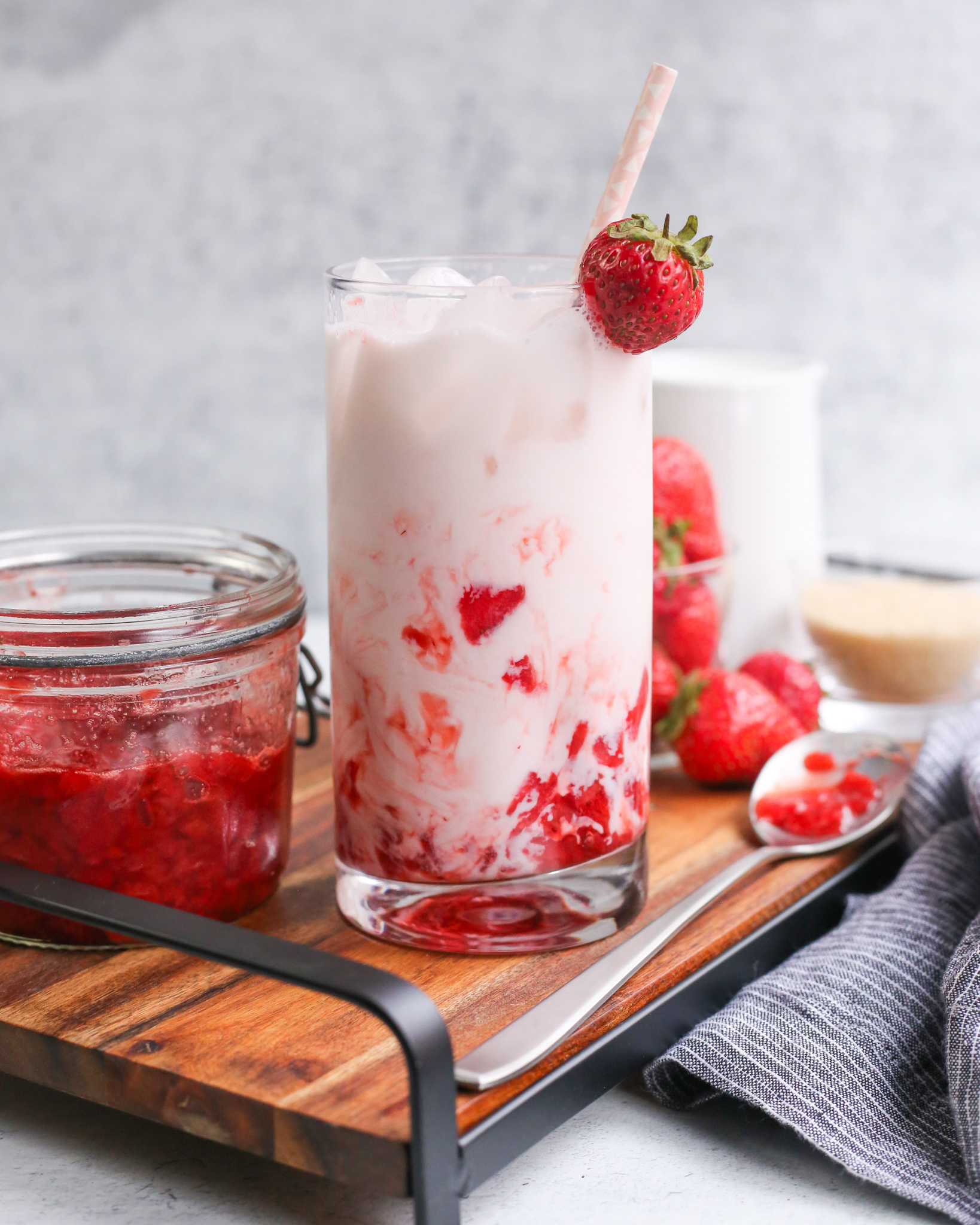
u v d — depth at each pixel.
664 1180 0.60
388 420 0.60
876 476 1.73
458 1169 0.51
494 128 1.63
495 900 0.64
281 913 0.71
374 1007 0.49
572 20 1.60
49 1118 0.66
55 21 1.59
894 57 1.61
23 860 0.65
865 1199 0.59
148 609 0.64
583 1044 0.59
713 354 1.18
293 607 0.70
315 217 1.66
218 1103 0.54
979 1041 0.58
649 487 0.65
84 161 1.64
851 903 0.76
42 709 0.63
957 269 1.67
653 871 0.76
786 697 0.94
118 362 1.70
